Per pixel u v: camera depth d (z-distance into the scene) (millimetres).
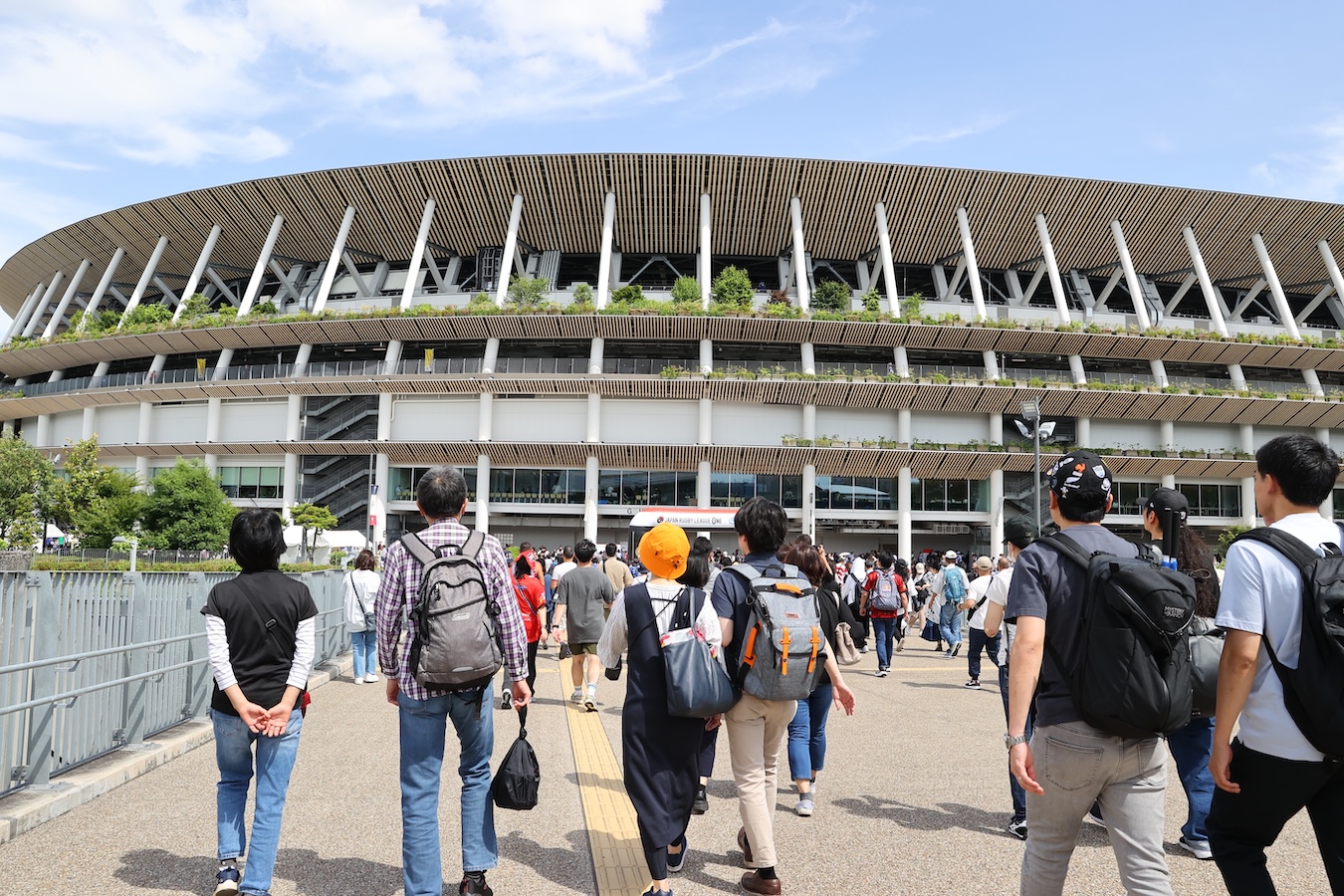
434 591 4465
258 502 54625
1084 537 3766
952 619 19641
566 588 11594
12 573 6445
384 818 6254
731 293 52406
